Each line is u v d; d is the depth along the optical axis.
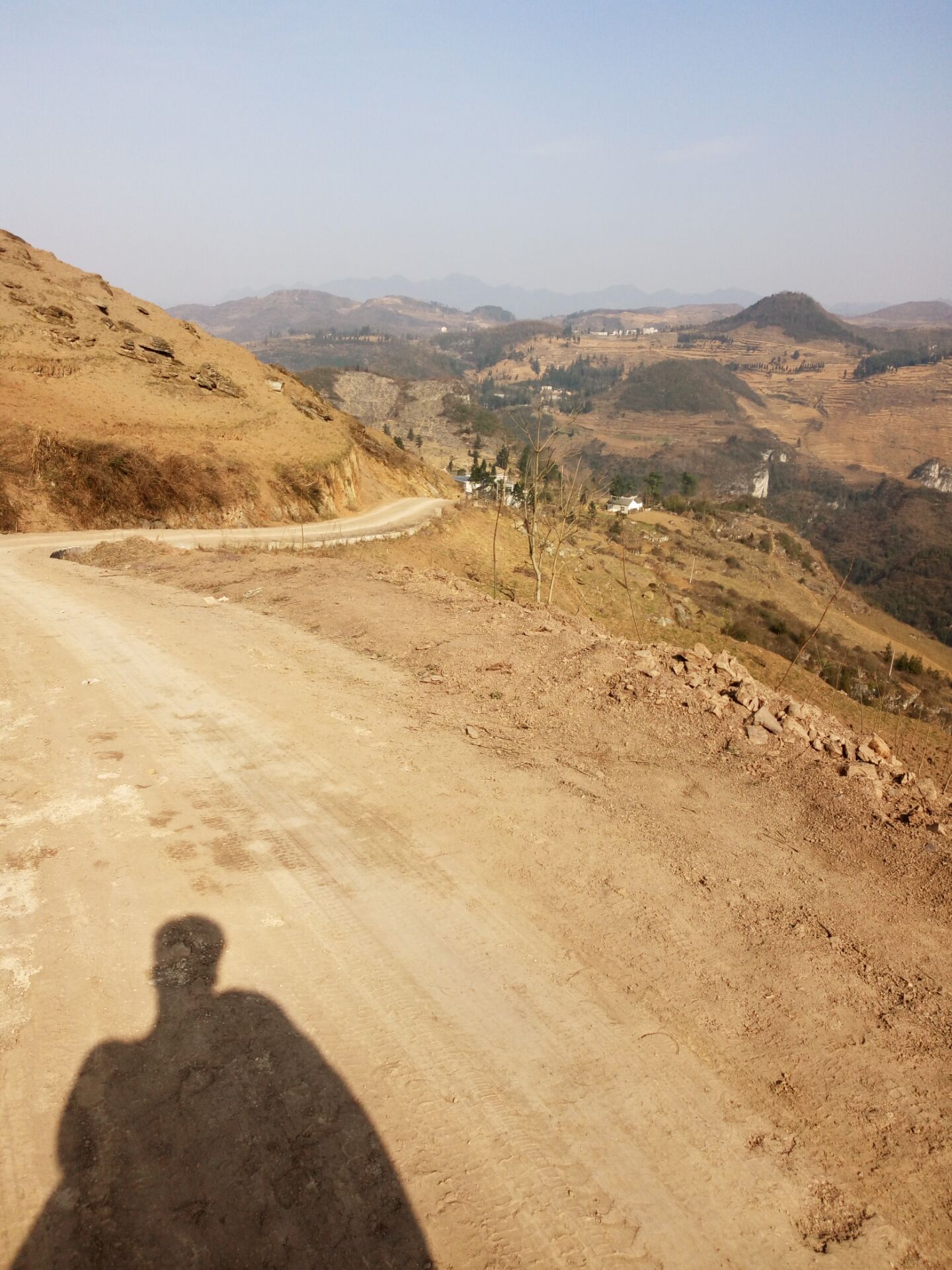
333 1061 2.83
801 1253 2.29
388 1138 2.54
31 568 14.55
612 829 4.64
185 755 5.40
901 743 12.30
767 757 5.76
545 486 23.02
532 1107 2.71
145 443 35.12
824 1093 2.88
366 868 4.11
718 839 4.61
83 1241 2.14
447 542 40.44
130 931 3.47
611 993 3.31
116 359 43.91
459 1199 2.35
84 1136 2.46
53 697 6.53
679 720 6.25
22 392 35.12
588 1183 2.45
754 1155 2.61
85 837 4.25
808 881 4.25
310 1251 2.16
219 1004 3.06
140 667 7.40
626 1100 2.78
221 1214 2.25
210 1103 2.61
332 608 9.59
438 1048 2.94
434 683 7.02
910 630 73.31
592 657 7.59
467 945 3.55
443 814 4.71
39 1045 2.79
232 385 48.44
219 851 4.19
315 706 6.41
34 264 51.94
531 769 5.37
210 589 11.45
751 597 55.78
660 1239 2.29
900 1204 2.48
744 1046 3.07
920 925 3.95
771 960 3.59
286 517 38.28
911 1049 3.12
